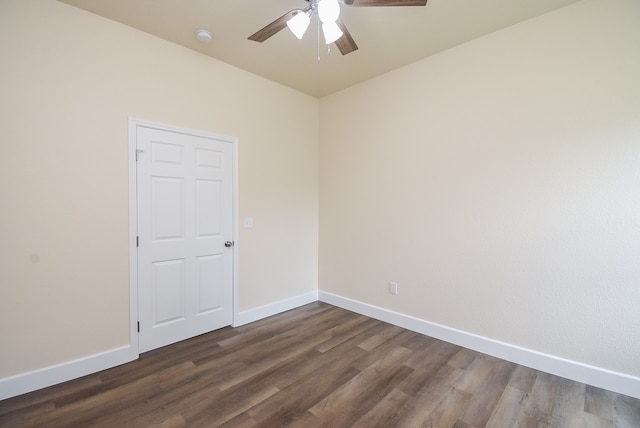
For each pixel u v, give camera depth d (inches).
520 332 93.6
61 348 83.4
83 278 86.7
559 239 86.4
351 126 140.3
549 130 87.4
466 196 103.9
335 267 149.3
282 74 126.9
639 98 74.9
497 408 72.9
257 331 118.0
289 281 143.7
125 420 68.4
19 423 67.1
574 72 83.2
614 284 78.8
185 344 106.0
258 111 128.6
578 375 83.6
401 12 86.4
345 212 144.0
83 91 85.8
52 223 81.6
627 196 76.7
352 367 91.5
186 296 109.4
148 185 98.9
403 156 120.9
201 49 107.3
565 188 85.3
